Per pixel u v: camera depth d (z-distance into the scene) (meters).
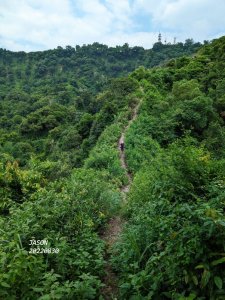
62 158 31.70
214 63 47.72
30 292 3.54
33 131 50.88
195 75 45.69
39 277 3.81
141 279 3.84
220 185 5.09
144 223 5.16
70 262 4.56
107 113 32.69
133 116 29.80
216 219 3.25
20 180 8.49
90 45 147.00
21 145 42.38
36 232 5.10
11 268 3.52
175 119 26.06
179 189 5.30
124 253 4.80
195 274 3.37
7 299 3.34
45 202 6.50
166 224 3.97
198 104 26.89
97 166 16.56
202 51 59.34
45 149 42.19
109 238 6.80
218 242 3.24
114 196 9.05
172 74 47.38
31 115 53.66
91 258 4.97
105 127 30.70
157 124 25.88
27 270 3.83
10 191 8.13
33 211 5.93
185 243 3.39
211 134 24.70
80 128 39.12
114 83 42.44
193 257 3.35
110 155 17.42
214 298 3.11
